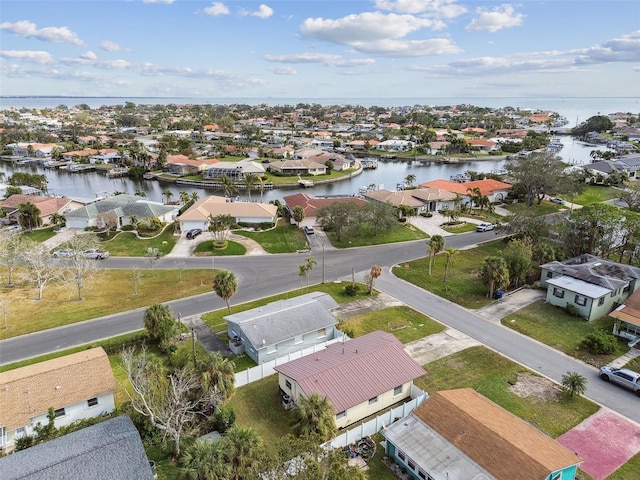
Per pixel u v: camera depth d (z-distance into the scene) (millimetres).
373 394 34219
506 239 76562
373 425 32469
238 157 192000
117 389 36688
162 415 30047
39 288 56969
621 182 122625
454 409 30625
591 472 28875
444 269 65875
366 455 30422
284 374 35906
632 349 43656
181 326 48969
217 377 33031
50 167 179125
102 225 86750
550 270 56812
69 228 87625
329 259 70875
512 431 28656
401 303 55031
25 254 59156
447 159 192375
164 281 62281
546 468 24797
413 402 34531
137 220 86625
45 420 33312
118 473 25359
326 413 29750
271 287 60250
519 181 106062
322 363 36625
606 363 41469
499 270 54219
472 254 72062
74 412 34312
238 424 33969
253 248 76062
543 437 28562
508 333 47281
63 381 34938
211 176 149250
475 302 54719
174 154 189250
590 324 48625
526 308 52625
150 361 36500
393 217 80625
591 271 53906
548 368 40938
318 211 82125
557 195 106188
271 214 89062
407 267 66750
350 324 49219
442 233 84000
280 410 35812
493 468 25906
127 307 54438
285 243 78375
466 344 45219
